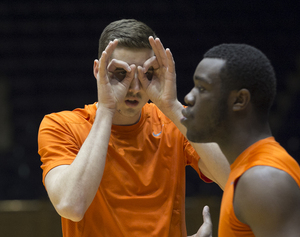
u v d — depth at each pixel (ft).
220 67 8.45
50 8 57.26
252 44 57.47
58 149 12.17
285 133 54.44
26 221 30.35
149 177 12.64
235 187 8.14
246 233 8.08
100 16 57.82
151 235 12.16
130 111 12.64
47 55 57.31
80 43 57.67
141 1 58.03
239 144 8.61
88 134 12.25
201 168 13.65
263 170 7.74
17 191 50.34
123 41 12.21
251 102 8.45
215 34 57.77
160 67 12.65
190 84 57.06
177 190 13.16
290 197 7.50
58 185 11.02
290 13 57.77
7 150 54.24
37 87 56.90
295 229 7.37
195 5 58.18
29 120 56.08
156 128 13.52
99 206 12.26
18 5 56.85
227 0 58.08
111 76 12.37
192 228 30.19
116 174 12.46
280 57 57.21
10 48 56.80
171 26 57.88
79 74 57.57
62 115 13.14
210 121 8.63
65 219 12.52
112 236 12.14
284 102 55.98
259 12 58.03
